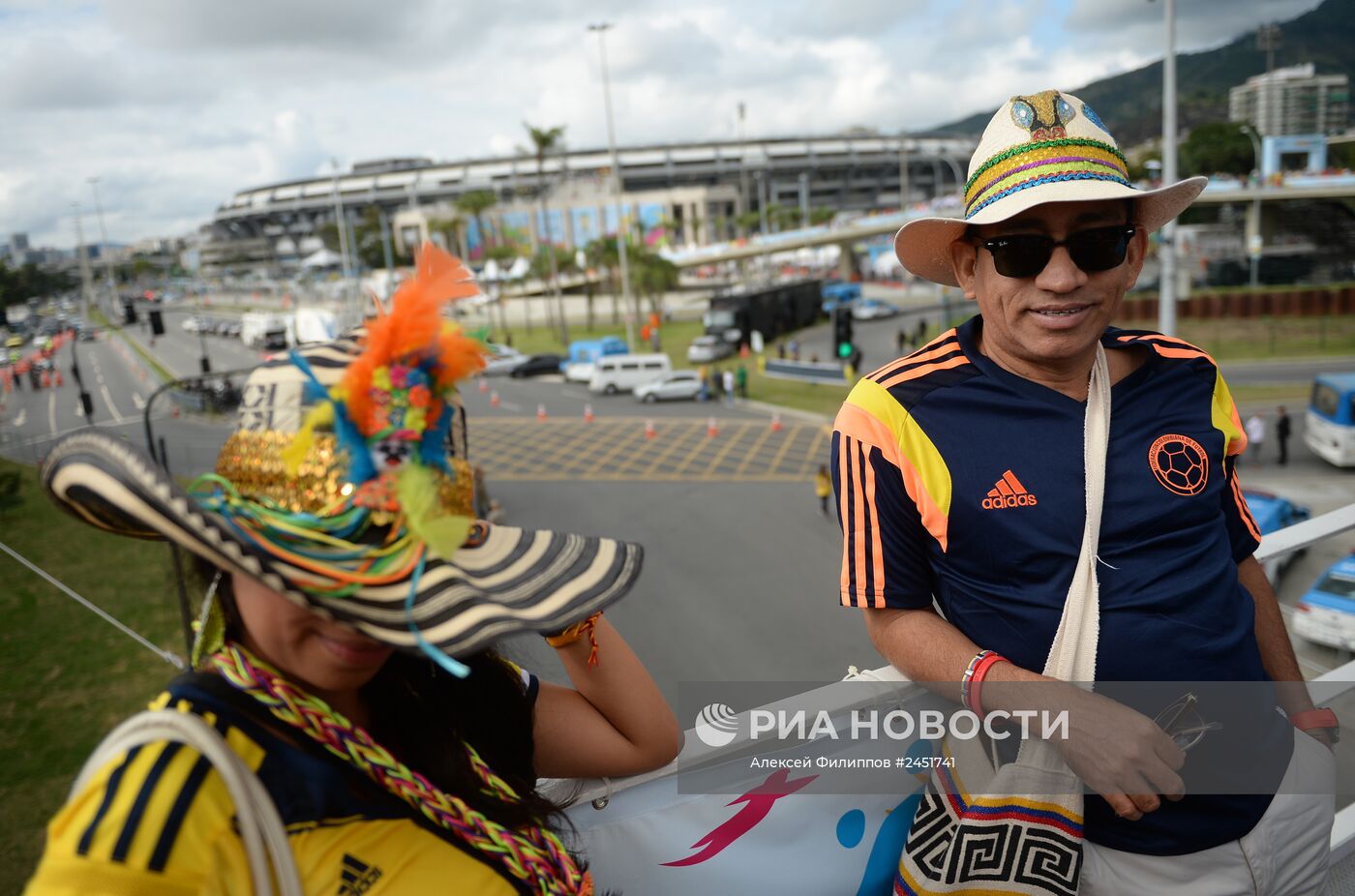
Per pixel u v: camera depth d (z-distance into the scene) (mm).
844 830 1311
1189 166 86250
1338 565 6699
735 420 31125
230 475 771
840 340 35750
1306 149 86688
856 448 1281
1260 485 19453
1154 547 1220
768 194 133000
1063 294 1196
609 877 1195
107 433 680
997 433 1238
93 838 656
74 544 18656
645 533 20203
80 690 12227
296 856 761
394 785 814
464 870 847
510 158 133625
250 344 57344
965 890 1167
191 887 675
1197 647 1191
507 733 1054
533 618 786
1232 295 46469
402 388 718
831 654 13555
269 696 774
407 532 742
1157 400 1296
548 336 57938
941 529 1241
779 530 19688
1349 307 45500
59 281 152875
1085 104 1282
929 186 144125
